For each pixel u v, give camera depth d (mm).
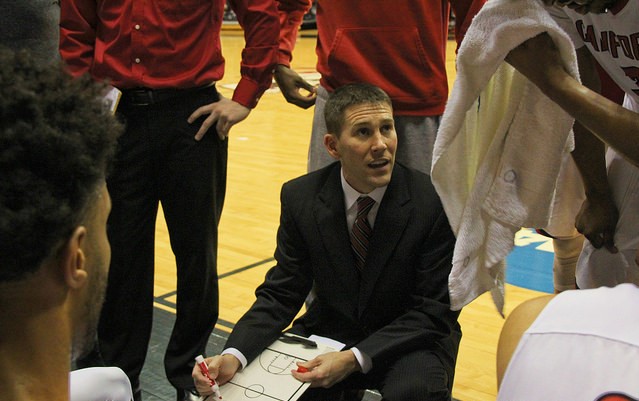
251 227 4035
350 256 1800
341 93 1784
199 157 2027
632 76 1297
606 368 615
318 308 1925
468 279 1291
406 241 1750
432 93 2117
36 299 604
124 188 2021
